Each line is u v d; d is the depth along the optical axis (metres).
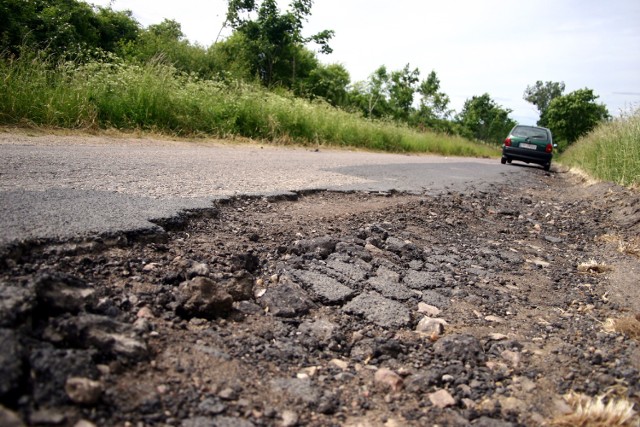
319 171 6.52
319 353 1.84
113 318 1.69
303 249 2.91
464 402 1.63
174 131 9.13
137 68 9.59
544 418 1.58
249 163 6.43
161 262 2.25
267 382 1.59
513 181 9.80
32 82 7.26
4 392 1.17
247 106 11.45
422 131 26.16
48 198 2.78
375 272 2.80
